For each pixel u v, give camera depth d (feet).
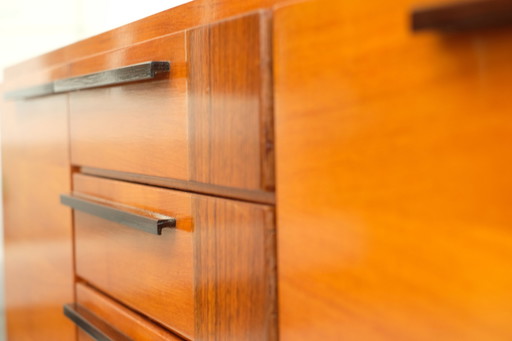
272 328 1.69
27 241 3.85
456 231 1.17
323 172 1.48
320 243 1.50
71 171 3.10
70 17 7.93
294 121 1.56
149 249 2.34
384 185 1.32
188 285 2.08
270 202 1.71
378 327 1.35
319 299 1.52
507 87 1.07
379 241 1.34
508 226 1.08
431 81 1.20
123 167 2.52
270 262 1.69
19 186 3.97
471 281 1.15
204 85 1.92
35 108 3.58
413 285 1.26
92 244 2.86
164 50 2.15
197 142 1.97
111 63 2.59
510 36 1.06
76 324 2.82
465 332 1.16
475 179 1.13
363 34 1.35
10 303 4.32
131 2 5.78
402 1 1.26
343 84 1.40
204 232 1.98
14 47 7.98
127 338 2.49
